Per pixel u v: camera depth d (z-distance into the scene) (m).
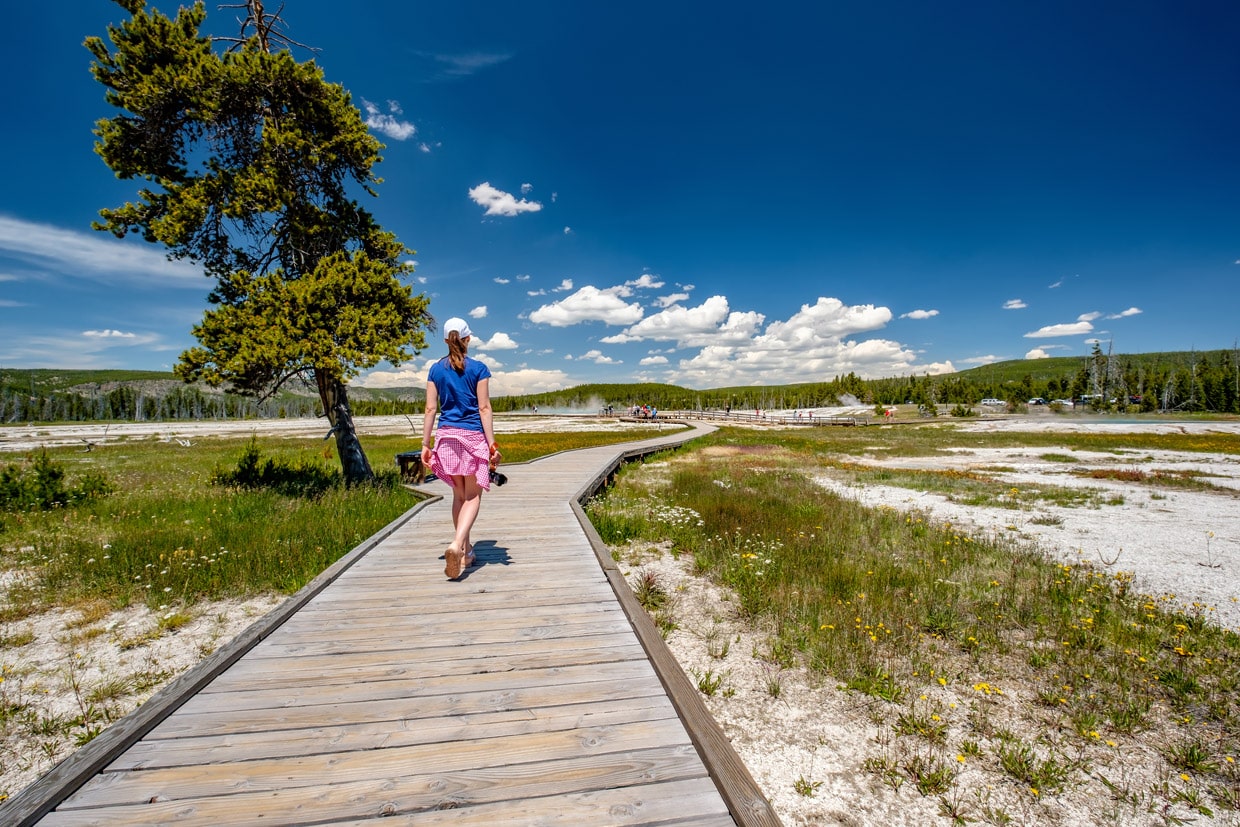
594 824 2.09
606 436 36.47
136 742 2.49
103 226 10.42
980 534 9.20
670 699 2.95
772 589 6.05
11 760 3.26
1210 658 4.51
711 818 2.14
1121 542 8.86
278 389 11.39
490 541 6.44
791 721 3.73
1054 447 29.50
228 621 5.24
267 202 10.96
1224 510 11.57
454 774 2.33
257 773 2.31
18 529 8.75
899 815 2.91
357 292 11.02
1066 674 4.31
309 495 10.73
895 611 5.41
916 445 32.31
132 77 10.35
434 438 4.81
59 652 4.65
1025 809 2.93
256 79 10.82
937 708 3.87
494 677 3.17
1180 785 3.12
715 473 17.19
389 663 3.33
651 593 5.91
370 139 12.30
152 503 10.23
